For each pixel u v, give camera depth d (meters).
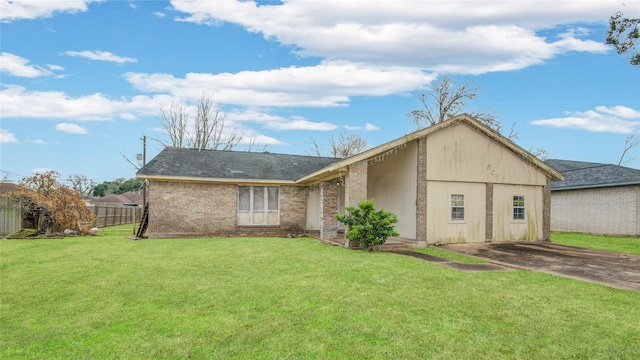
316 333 5.06
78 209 18.66
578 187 21.66
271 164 20.31
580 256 11.90
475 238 15.26
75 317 5.73
